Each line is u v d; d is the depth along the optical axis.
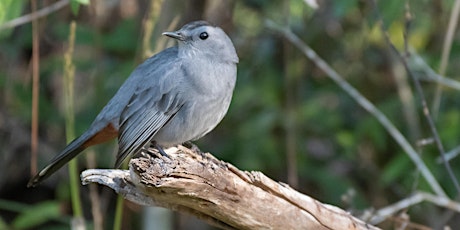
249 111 12.75
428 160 11.75
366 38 12.84
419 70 12.50
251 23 13.00
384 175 11.88
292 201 7.13
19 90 12.80
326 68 11.16
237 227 7.15
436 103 10.92
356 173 13.27
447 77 12.34
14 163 13.41
